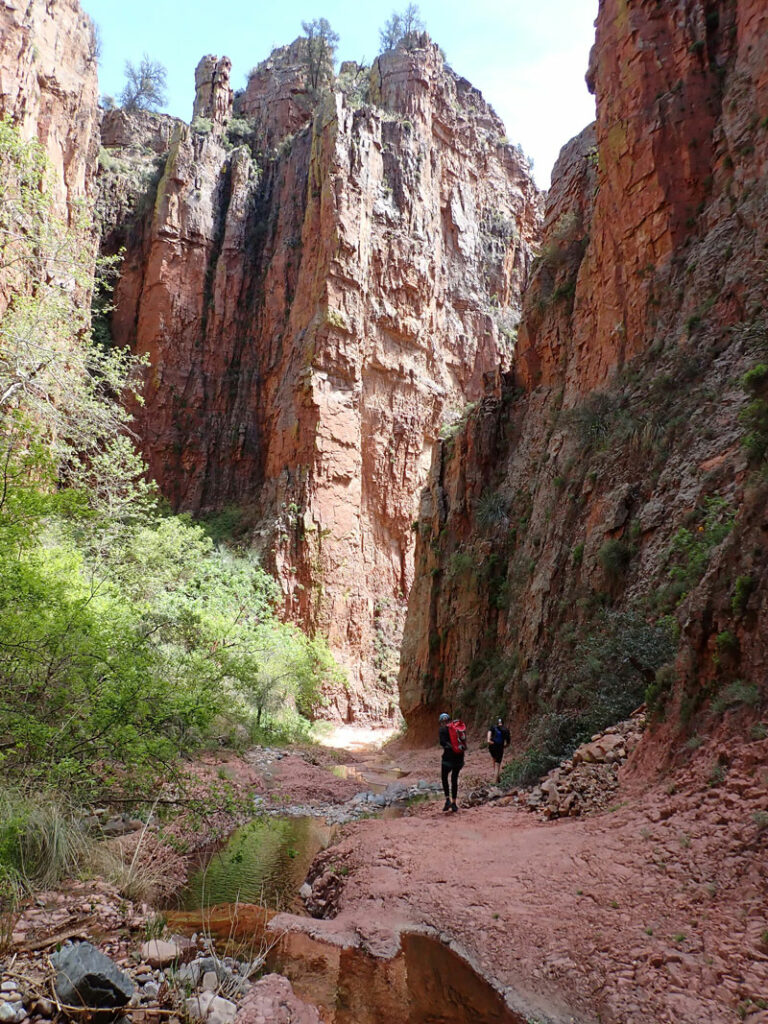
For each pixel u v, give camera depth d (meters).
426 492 34.19
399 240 54.53
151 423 53.19
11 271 18.98
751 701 7.48
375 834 9.98
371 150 54.97
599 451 20.38
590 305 24.64
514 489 28.42
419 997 5.50
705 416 16.77
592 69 32.81
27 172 17.83
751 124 19.39
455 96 68.56
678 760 8.31
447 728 11.95
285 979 5.62
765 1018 4.44
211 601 28.23
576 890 6.70
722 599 8.54
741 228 18.58
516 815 10.38
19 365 17.33
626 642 12.84
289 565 45.22
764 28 19.80
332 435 48.09
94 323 54.00
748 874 5.90
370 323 52.06
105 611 13.90
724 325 17.94
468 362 59.16
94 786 8.78
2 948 5.34
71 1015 4.51
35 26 35.59
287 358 51.50
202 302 56.31
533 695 19.66
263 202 60.22
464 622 28.06
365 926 6.93
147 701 9.32
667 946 5.44
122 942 5.91
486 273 64.44
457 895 7.21
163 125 67.06
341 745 33.94
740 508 8.98
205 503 52.50
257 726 24.31
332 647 44.69
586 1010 5.06
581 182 31.55
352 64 71.75
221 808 9.82
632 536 17.12
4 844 6.59
